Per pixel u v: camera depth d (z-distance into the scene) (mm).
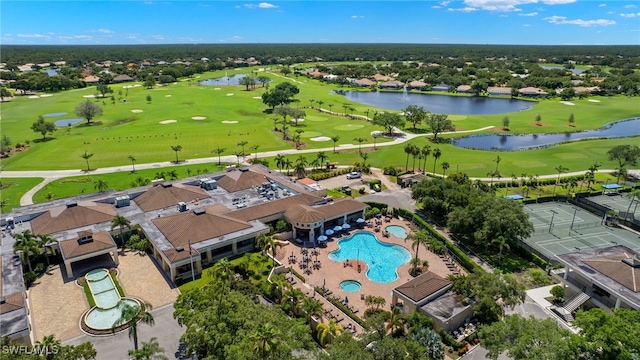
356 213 106875
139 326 66562
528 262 87625
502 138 196000
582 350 47156
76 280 79500
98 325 67000
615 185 126500
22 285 72125
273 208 102812
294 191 114125
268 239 83938
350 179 137375
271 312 60969
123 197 106562
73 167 144625
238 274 81625
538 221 106688
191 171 140625
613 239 97500
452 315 65250
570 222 106250
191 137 186875
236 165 147500
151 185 119688
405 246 94750
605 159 156125
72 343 62812
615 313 52062
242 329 56312
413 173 141250
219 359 53656
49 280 79500
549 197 119812
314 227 95625
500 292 65438
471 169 145375
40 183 129000
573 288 71812
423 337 59562
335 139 168750
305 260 88188
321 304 65438
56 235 89562
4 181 130500
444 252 91500
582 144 176625
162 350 54031
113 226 89562
